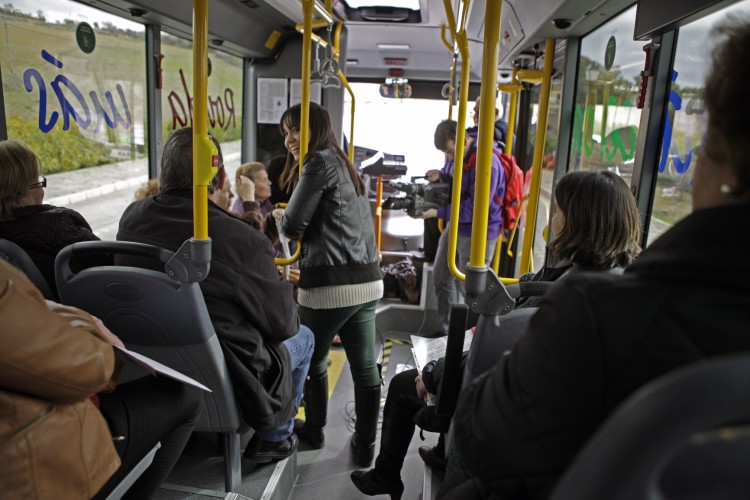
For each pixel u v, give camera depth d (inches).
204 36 54.6
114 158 117.0
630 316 25.2
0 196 71.2
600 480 17.2
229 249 68.2
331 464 103.5
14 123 90.4
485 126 48.6
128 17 116.0
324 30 173.0
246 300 68.5
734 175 23.8
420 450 88.9
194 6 54.4
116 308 62.4
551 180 142.0
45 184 76.1
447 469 62.3
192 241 58.2
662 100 79.1
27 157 72.6
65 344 35.7
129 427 50.9
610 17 104.3
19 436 34.4
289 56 180.2
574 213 58.2
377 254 101.9
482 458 30.0
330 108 179.8
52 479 36.0
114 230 119.5
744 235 23.3
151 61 125.5
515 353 29.4
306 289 95.7
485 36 47.8
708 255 23.8
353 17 173.3
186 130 70.7
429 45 207.3
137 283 60.5
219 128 169.6
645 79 80.8
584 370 25.6
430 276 174.2
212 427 71.5
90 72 107.9
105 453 39.9
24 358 33.5
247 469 86.8
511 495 29.6
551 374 26.4
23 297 34.7
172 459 60.8
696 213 25.2
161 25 124.6
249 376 69.3
